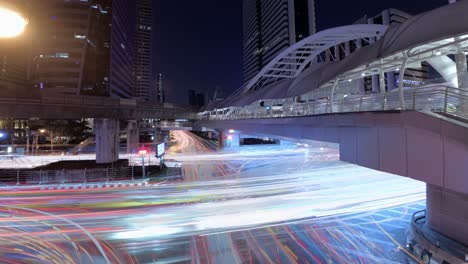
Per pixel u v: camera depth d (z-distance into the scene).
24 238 11.02
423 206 14.52
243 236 11.09
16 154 42.81
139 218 13.27
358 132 11.77
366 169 27.22
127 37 108.88
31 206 15.41
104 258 9.36
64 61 77.38
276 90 28.92
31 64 77.75
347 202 15.52
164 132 97.62
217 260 9.23
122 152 49.91
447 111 8.63
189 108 62.12
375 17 81.31
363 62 11.95
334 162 32.69
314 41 40.62
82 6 79.50
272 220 12.84
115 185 20.97
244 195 17.45
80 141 71.25
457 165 7.38
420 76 61.91
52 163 32.38
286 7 114.31
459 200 8.98
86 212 14.23
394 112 9.40
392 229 11.59
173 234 11.32
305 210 14.17
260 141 71.12
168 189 19.52
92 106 32.44
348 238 10.78
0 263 8.97
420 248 9.27
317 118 15.30
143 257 9.44
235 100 46.06
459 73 11.33
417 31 9.22
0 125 68.19
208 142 72.06
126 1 107.25
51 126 70.00
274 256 9.45
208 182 21.98
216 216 13.46
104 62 87.06
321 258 9.28
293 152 45.03
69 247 10.16
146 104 42.16
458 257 8.06
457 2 8.36
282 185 20.34
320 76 18.61
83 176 22.44
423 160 8.40
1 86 45.25
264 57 130.88
